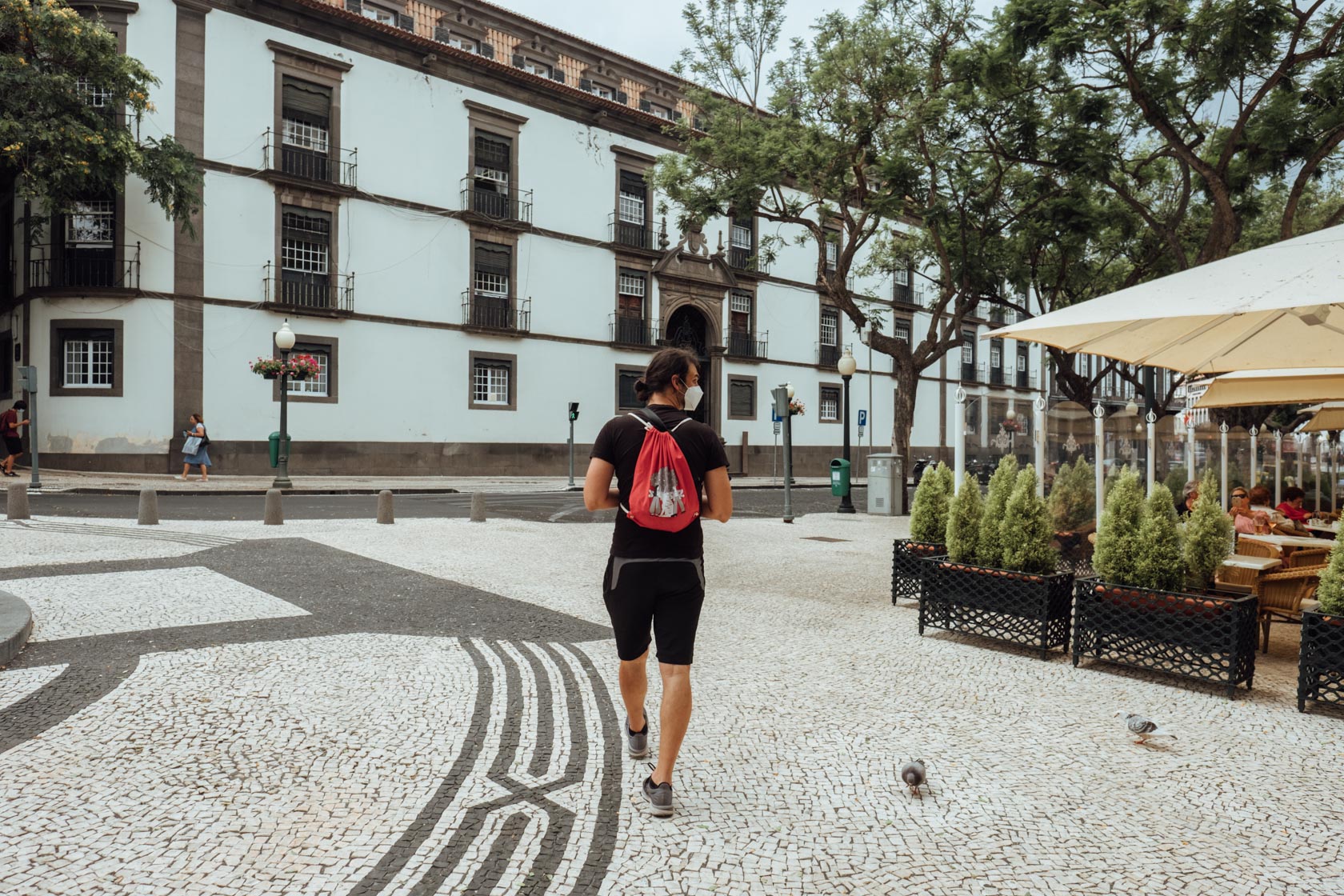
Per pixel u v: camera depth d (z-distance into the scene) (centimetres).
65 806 293
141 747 347
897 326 4006
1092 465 827
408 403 2491
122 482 1892
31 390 1659
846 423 1658
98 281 2067
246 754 344
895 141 1681
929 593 591
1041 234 1814
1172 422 976
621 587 308
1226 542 499
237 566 795
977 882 262
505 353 2703
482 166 2656
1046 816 310
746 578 838
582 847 277
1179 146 1333
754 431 3456
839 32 1648
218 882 248
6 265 2289
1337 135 1299
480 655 508
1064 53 1279
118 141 1864
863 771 348
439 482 2331
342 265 2356
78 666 457
